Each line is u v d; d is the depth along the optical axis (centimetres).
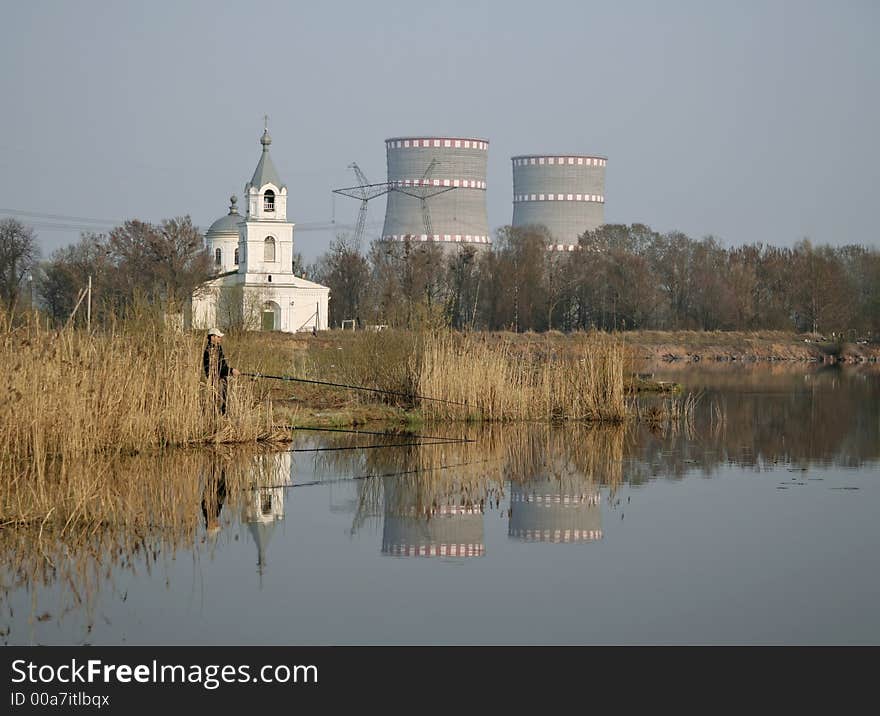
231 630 2889
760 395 10819
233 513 4275
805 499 4688
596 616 3017
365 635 2869
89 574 3347
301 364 9056
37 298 18512
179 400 5822
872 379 14050
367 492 4809
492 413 7675
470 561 3584
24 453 4388
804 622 2973
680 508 4481
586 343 8338
